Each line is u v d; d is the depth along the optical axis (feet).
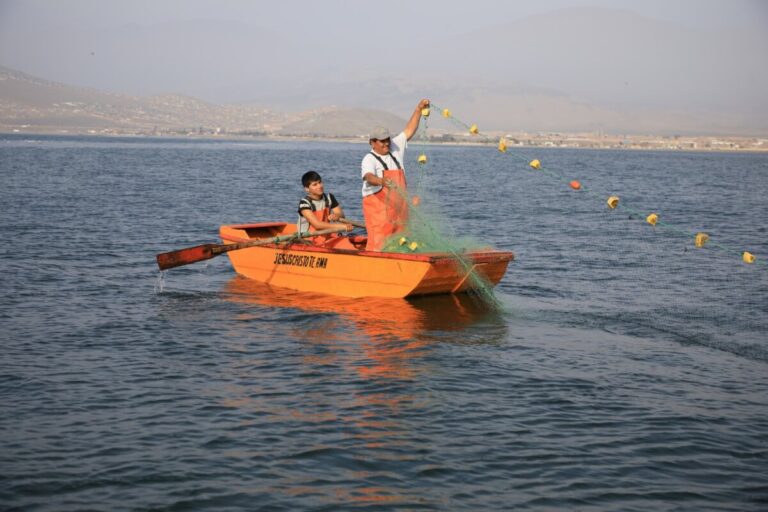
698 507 20.06
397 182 39.47
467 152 429.38
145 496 20.24
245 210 88.17
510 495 20.49
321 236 43.39
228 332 34.73
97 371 29.32
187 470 21.56
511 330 35.50
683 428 24.64
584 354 32.09
